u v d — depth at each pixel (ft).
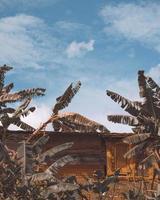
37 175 66.44
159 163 78.02
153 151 78.54
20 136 84.84
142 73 77.51
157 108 78.18
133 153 77.56
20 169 67.26
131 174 85.97
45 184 69.31
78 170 87.35
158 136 78.07
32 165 67.67
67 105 80.18
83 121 81.00
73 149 87.92
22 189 67.15
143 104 78.43
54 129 87.81
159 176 82.74
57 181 68.74
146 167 78.69
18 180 68.90
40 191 68.59
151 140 78.69
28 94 78.84
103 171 87.56
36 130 79.82
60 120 82.12
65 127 87.25
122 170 86.99
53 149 71.77
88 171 87.56
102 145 89.15
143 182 81.15
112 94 78.69
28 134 85.10
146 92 78.02
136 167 84.79
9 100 74.69
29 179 66.59
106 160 87.92
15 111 78.23
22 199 68.18
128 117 78.89
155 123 78.02
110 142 88.89
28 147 67.97
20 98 75.10
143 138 77.41
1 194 68.08
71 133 87.04
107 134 87.86
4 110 75.66
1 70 74.74
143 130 78.95
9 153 75.56
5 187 67.82
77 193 73.77
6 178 67.87
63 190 67.62
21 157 67.46
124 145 88.53
